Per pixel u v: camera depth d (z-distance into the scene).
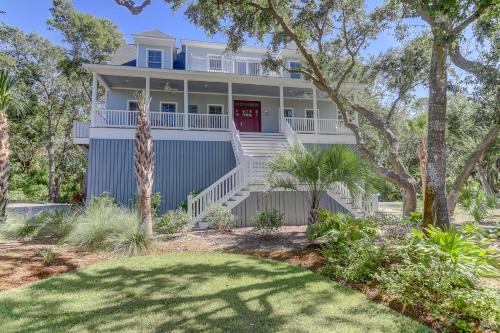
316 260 5.90
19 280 4.75
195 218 9.55
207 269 5.39
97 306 3.83
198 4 9.34
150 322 3.41
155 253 6.55
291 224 10.79
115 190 12.65
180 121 15.09
